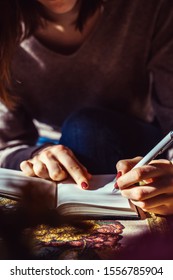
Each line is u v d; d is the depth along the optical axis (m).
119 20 1.26
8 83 1.27
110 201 0.92
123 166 0.98
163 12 1.27
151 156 0.93
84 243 0.82
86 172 1.02
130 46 1.30
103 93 1.37
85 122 1.19
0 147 1.34
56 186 1.00
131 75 1.35
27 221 0.88
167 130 1.31
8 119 1.35
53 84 1.35
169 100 1.31
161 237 0.84
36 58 1.30
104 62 1.31
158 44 1.30
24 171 1.05
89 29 1.29
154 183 0.91
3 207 0.93
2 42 1.17
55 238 0.83
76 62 1.30
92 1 1.22
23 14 1.22
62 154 1.05
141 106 1.43
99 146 1.16
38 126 1.50
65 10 1.17
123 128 1.22
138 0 1.25
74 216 0.89
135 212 0.89
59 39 1.29
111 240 0.83
